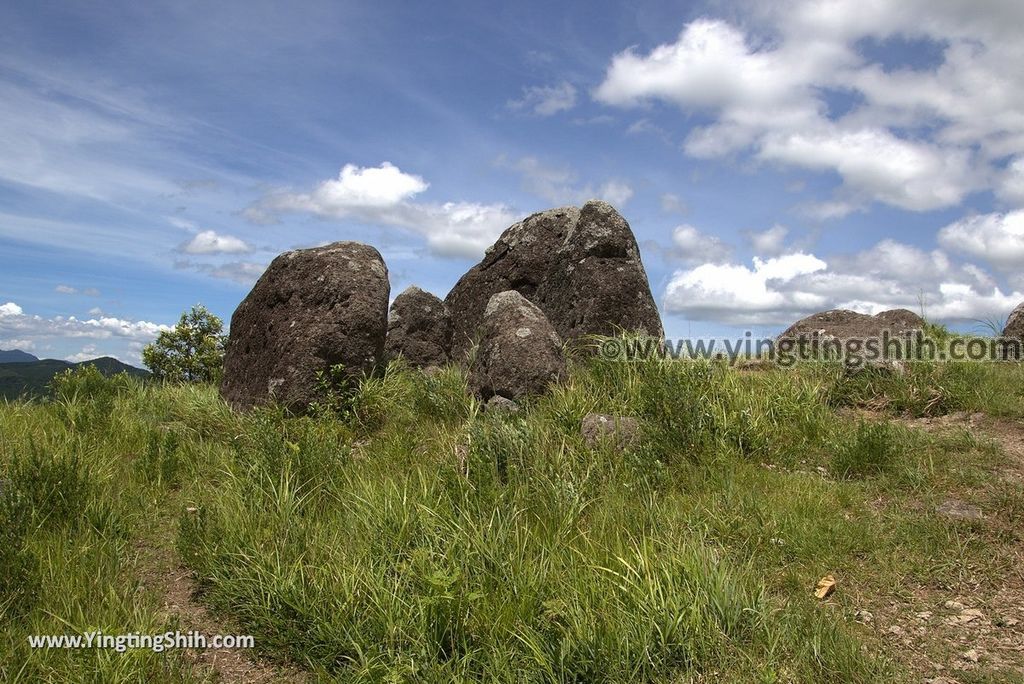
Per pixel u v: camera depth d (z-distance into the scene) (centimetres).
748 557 418
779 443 620
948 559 411
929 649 334
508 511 440
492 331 759
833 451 593
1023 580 390
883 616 364
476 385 760
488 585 359
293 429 683
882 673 307
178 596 414
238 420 746
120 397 851
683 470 549
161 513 534
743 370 877
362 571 377
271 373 792
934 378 756
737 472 548
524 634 323
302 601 362
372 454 627
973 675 311
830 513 472
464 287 1088
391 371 840
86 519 472
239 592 385
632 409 655
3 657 328
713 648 320
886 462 553
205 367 1315
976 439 602
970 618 360
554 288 933
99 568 419
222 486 566
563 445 564
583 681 307
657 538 410
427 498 453
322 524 471
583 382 720
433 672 309
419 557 372
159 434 681
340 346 780
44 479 484
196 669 339
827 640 326
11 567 385
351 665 332
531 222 1018
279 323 816
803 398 713
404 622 337
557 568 381
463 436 589
